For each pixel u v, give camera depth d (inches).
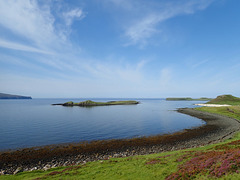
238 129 2001.7
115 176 681.6
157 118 3292.3
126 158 1008.9
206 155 759.1
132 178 644.1
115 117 3417.8
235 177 457.7
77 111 4766.2
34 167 1011.3
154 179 612.7
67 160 1126.4
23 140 1632.6
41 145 1480.1
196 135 1828.2
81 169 822.5
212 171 537.0
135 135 1879.9
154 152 1267.2
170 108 6127.0
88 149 1364.4
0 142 1562.5
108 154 1246.3
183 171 613.0
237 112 3627.0
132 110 5221.5
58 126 2372.0
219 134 1815.9
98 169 797.2
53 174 778.2
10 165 1045.2
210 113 3865.7
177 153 978.1
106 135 1867.6
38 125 2440.9
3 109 5344.5
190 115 3767.2
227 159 580.7
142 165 793.6
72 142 1579.7
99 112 4503.0
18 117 3324.3
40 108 5925.2
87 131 2058.3
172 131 2097.7
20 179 767.7
